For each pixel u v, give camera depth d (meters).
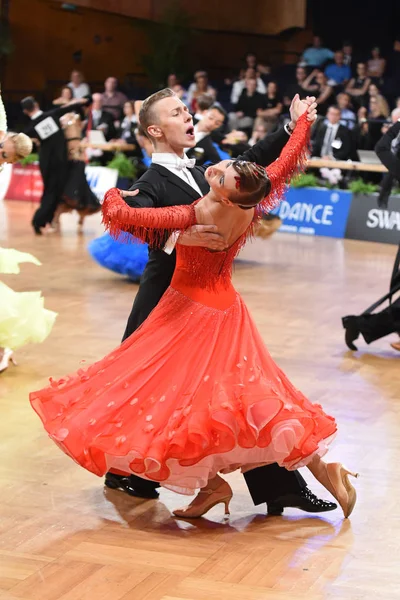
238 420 3.69
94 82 21.31
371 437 5.30
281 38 22.56
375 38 21.48
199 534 3.99
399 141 7.57
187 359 3.87
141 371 3.90
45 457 4.89
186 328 3.93
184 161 4.26
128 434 3.78
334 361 7.07
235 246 4.00
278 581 3.54
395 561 3.75
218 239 3.80
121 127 16.91
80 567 3.65
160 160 4.23
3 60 21.38
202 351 3.88
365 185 14.15
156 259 4.39
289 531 4.03
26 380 6.30
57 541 3.89
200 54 22.17
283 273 10.95
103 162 17.08
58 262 11.37
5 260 6.27
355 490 4.27
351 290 9.94
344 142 14.83
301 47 22.31
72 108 13.47
